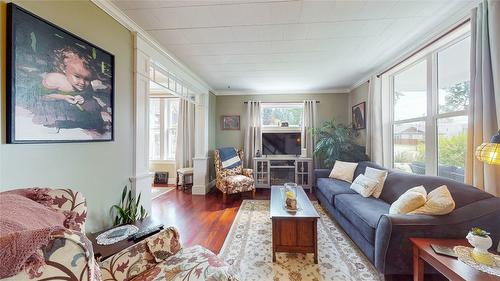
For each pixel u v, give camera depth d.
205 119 4.48
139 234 1.53
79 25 1.62
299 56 2.98
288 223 2.02
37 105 1.31
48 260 0.48
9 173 1.19
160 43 2.58
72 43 1.54
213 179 5.03
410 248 1.60
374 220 1.90
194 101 4.01
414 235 1.59
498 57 1.52
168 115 5.56
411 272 1.61
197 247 1.32
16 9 1.19
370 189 2.68
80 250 0.52
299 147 5.00
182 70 3.36
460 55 2.18
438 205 1.64
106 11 1.86
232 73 3.76
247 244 2.32
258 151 5.04
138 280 1.05
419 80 2.81
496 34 1.53
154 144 5.54
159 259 1.20
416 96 2.86
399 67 3.04
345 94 4.97
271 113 5.26
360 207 2.26
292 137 5.03
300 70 3.59
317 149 4.44
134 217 1.99
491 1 1.56
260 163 4.89
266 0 1.78
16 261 0.45
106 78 1.86
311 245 2.00
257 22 2.12
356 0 1.79
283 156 4.98
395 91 3.33
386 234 1.63
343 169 3.62
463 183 1.83
